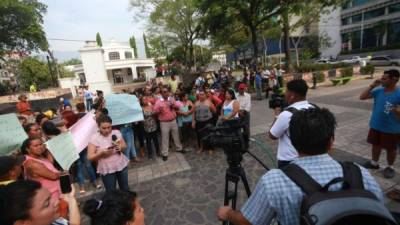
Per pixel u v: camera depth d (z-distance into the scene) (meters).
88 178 5.28
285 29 18.62
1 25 22.88
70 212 2.11
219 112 6.75
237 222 1.34
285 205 1.13
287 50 19.02
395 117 3.67
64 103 8.41
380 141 3.92
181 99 6.70
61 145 2.96
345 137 5.91
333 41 48.38
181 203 3.89
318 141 1.19
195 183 4.50
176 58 28.88
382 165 4.32
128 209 1.46
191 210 3.68
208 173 4.86
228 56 55.56
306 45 42.56
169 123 5.78
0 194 1.27
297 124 1.24
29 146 2.75
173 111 5.91
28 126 3.86
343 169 1.17
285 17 15.64
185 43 25.58
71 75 49.47
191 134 6.96
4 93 25.95
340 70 18.58
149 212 3.75
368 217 0.95
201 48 34.91
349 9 45.19
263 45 33.34
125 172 3.77
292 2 14.32
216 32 17.78
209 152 5.88
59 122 4.84
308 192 1.08
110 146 3.53
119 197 1.48
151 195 4.25
